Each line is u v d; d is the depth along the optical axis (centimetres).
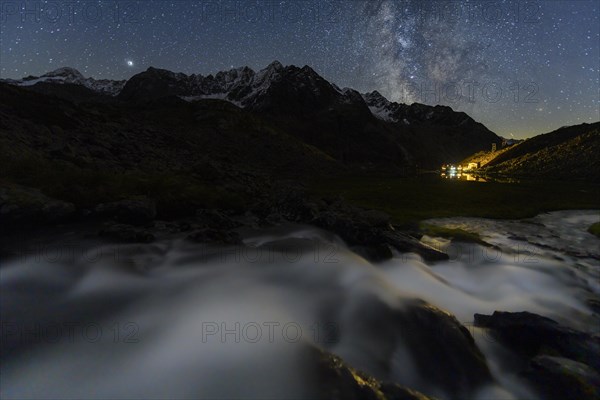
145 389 706
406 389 654
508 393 845
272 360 748
